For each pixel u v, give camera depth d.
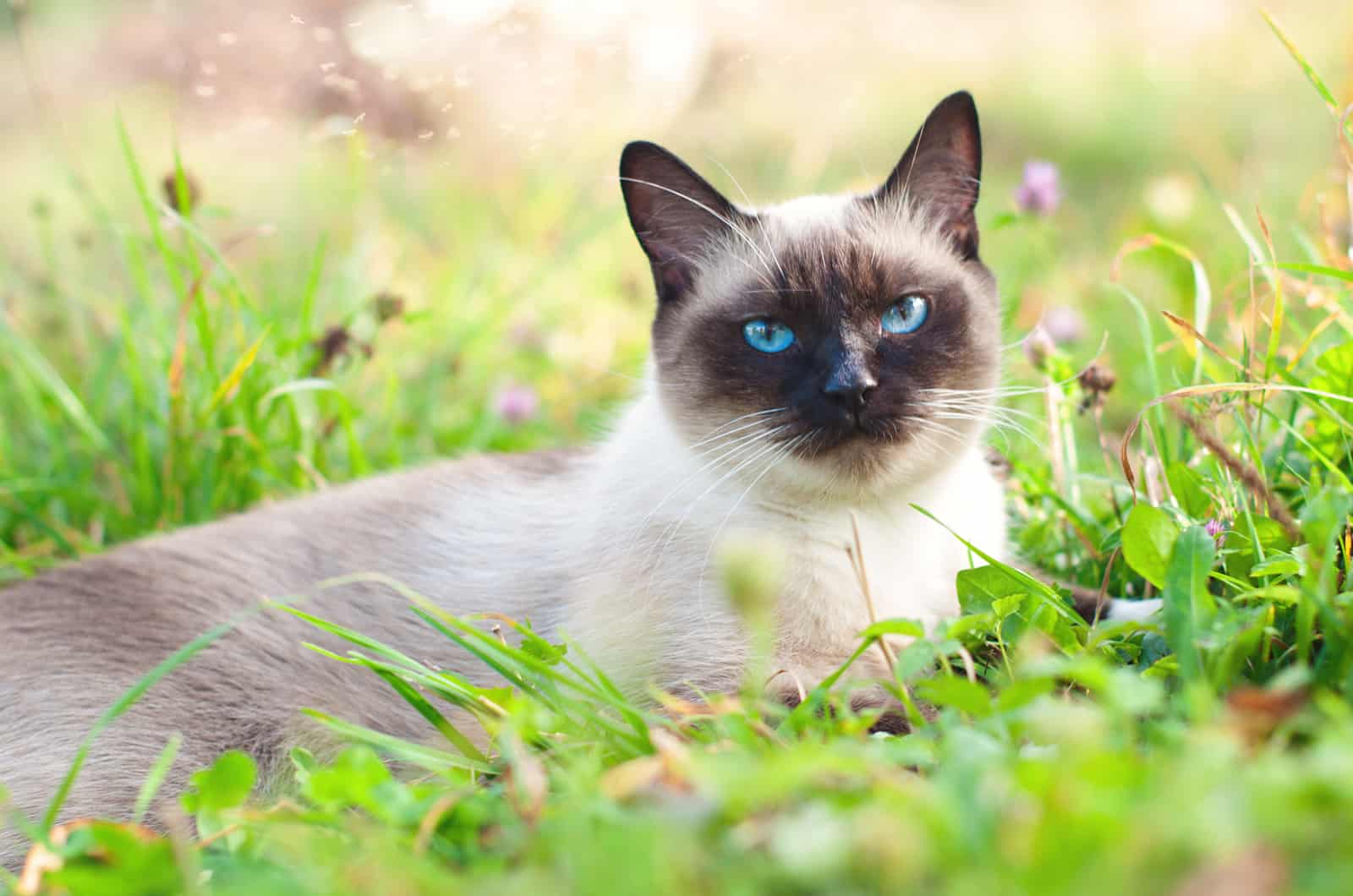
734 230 3.01
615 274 6.04
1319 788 1.35
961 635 2.36
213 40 4.89
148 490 3.87
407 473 3.48
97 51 9.79
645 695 2.63
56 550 3.85
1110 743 1.67
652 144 3.01
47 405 4.24
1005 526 3.11
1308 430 2.94
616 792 1.72
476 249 5.79
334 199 6.88
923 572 2.82
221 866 1.85
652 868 1.36
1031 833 1.35
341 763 1.94
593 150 6.36
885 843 1.34
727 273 2.99
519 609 2.98
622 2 6.45
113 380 4.34
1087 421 4.52
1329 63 6.39
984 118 8.93
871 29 9.73
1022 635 2.24
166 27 5.72
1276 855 1.28
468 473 3.40
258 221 6.81
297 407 4.07
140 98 8.85
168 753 2.10
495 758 2.28
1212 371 3.16
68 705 2.78
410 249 5.90
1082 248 5.99
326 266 5.71
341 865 1.61
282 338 4.03
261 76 4.81
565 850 1.49
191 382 4.07
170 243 4.46
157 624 2.98
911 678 2.36
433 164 6.07
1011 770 1.51
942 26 10.43
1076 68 9.32
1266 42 8.59
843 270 2.84
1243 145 7.21
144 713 2.81
